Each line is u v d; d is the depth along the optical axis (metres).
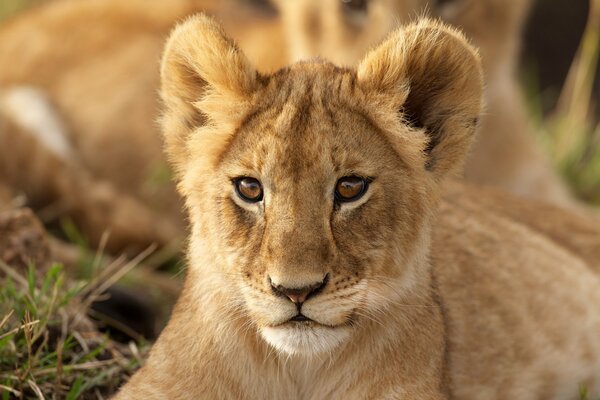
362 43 12.08
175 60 7.06
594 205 15.38
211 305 6.91
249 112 6.58
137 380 7.25
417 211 6.75
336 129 6.42
